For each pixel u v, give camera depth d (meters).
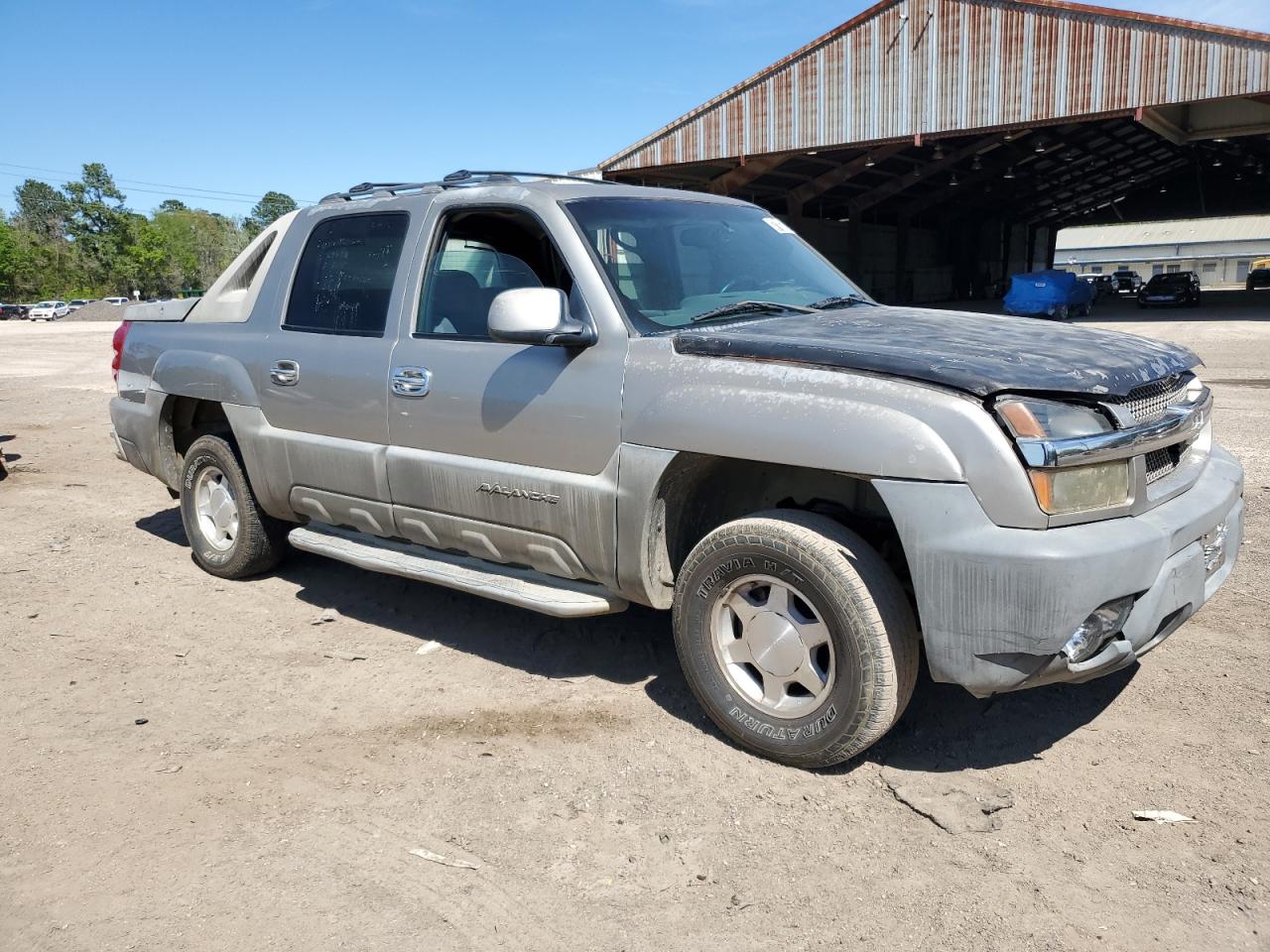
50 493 7.56
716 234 4.21
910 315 3.81
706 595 3.32
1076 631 2.75
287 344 4.59
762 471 3.61
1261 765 3.16
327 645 4.40
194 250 119.25
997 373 2.84
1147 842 2.78
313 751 3.41
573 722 3.60
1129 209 60.72
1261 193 53.59
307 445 4.47
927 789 3.08
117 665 4.17
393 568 4.17
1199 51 22.52
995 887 2.60
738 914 2.51
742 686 3.33
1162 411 3.19
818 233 42.12
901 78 26.56
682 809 3.01
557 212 3.73
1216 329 23.84
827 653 3.18
